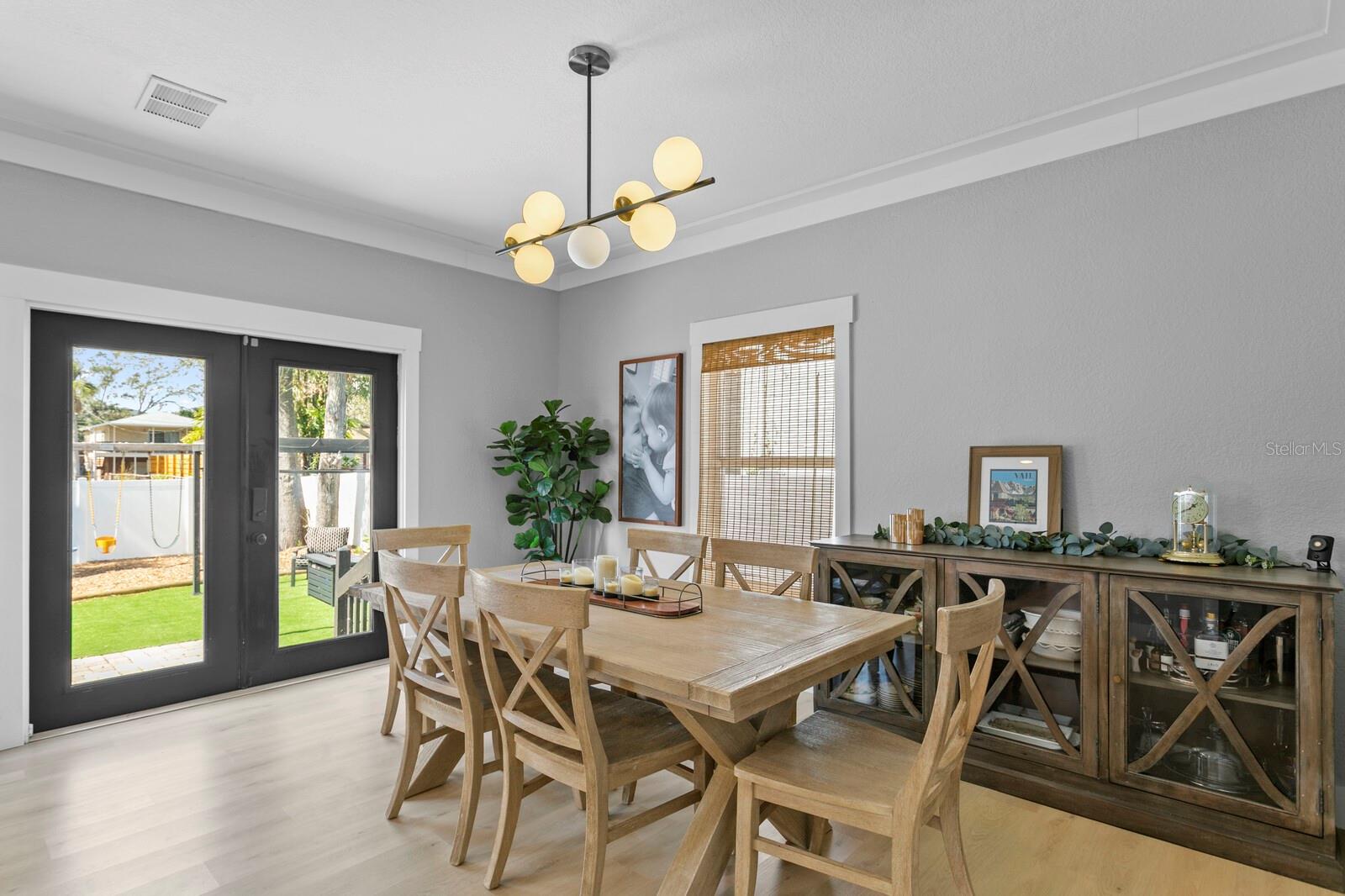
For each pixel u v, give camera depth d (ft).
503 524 16.29
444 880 6.97
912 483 11.46
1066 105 9.37
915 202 11.50
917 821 5.24
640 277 15.67
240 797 8.62
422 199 12.69
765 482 13.39
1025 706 8.86
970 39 7.91
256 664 12.76
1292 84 8.38
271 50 8.14
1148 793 7.90
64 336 10.87
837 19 7.58
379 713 11.51
